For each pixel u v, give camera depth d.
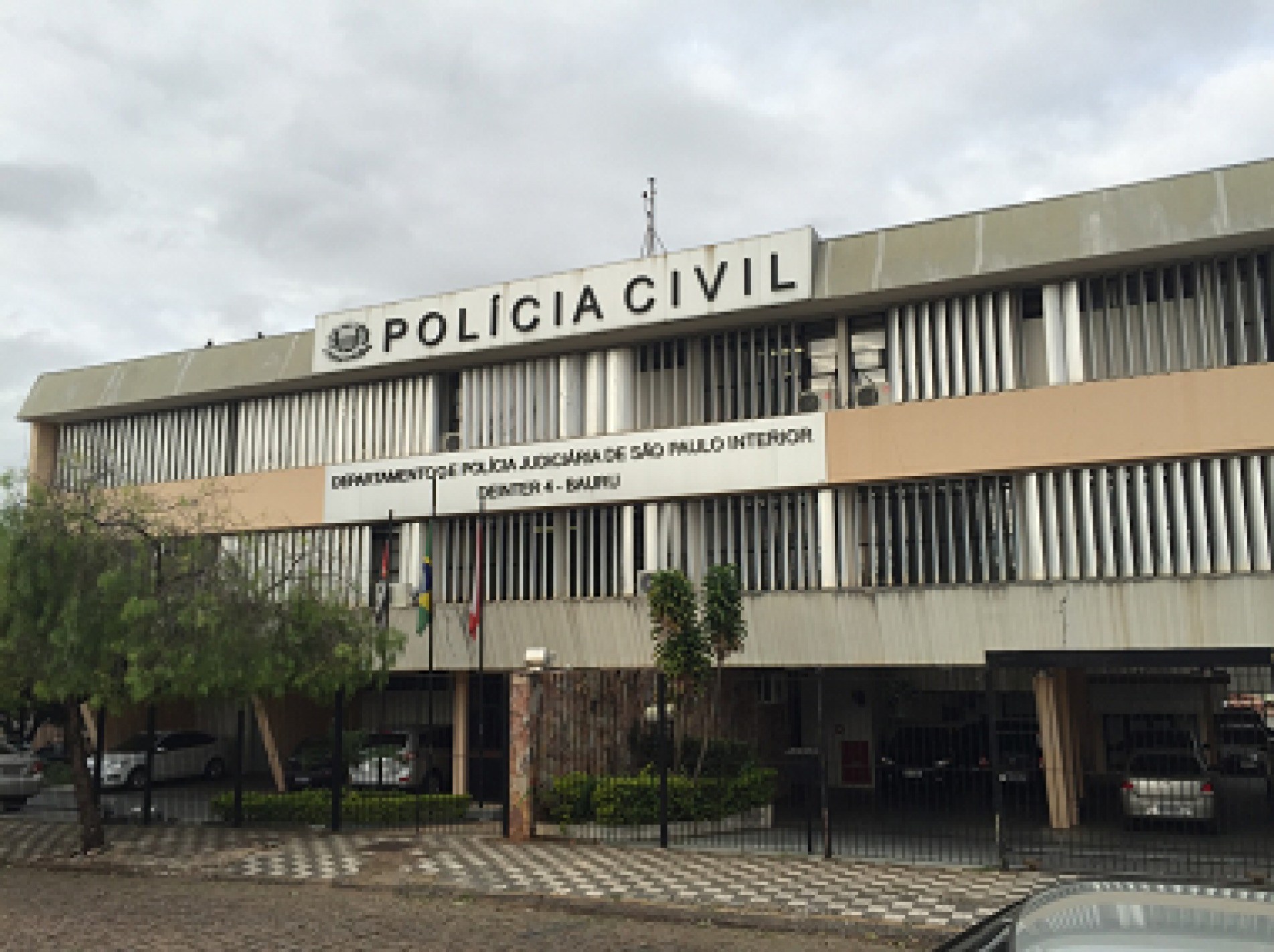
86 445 27.36
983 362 18.47
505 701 16.08
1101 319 17.77
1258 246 16.72
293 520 24.22
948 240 18.50
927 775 17.69
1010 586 17.70
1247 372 16.42
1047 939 3.31
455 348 22.30
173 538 15.45
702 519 20.48
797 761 14.62
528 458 21.98
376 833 16.38
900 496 18.94
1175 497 16.81
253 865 13.83
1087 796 16.27
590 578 21.41
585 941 9.82
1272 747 14.78
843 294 18.95
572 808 15.41
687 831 15.35
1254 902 3.69
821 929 10.19
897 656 18.67
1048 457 17.56
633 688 17.86
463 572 22.78
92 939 9.88
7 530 13.65
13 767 20.36
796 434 19.52
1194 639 16.42
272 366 24.59
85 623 13.73
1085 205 17.56
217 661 14.48
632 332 20.95
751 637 19.62
